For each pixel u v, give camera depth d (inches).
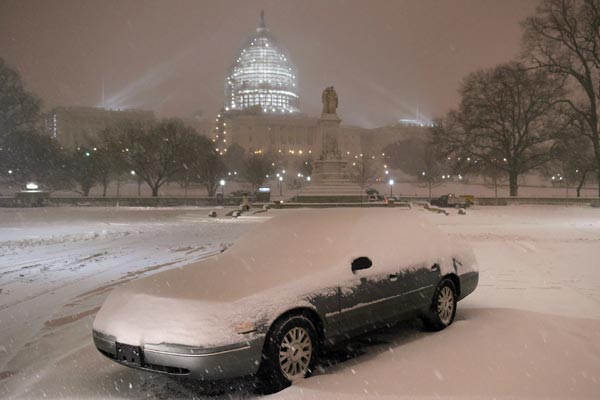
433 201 2279.8
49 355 257.3
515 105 2320.4
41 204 2197.3
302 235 255.1
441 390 188.7
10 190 3122.5
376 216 273.6
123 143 2623.0
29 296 398.3
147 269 525.0
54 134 6323.8
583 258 557.6
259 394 201.5
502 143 2363.4
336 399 184.1
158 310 201.0
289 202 2073.1
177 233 959.6
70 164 2832.2
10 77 2704.2
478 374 203.3
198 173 2812.5
